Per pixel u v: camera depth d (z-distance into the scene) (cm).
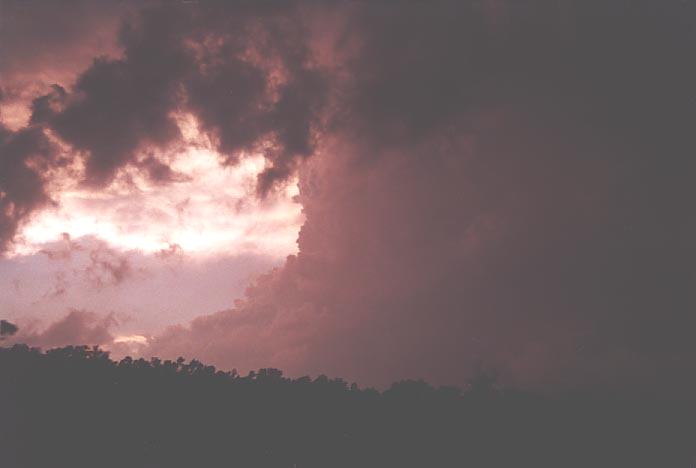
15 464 10125
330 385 13062
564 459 11881
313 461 11856
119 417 11306
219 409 12088
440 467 11850
